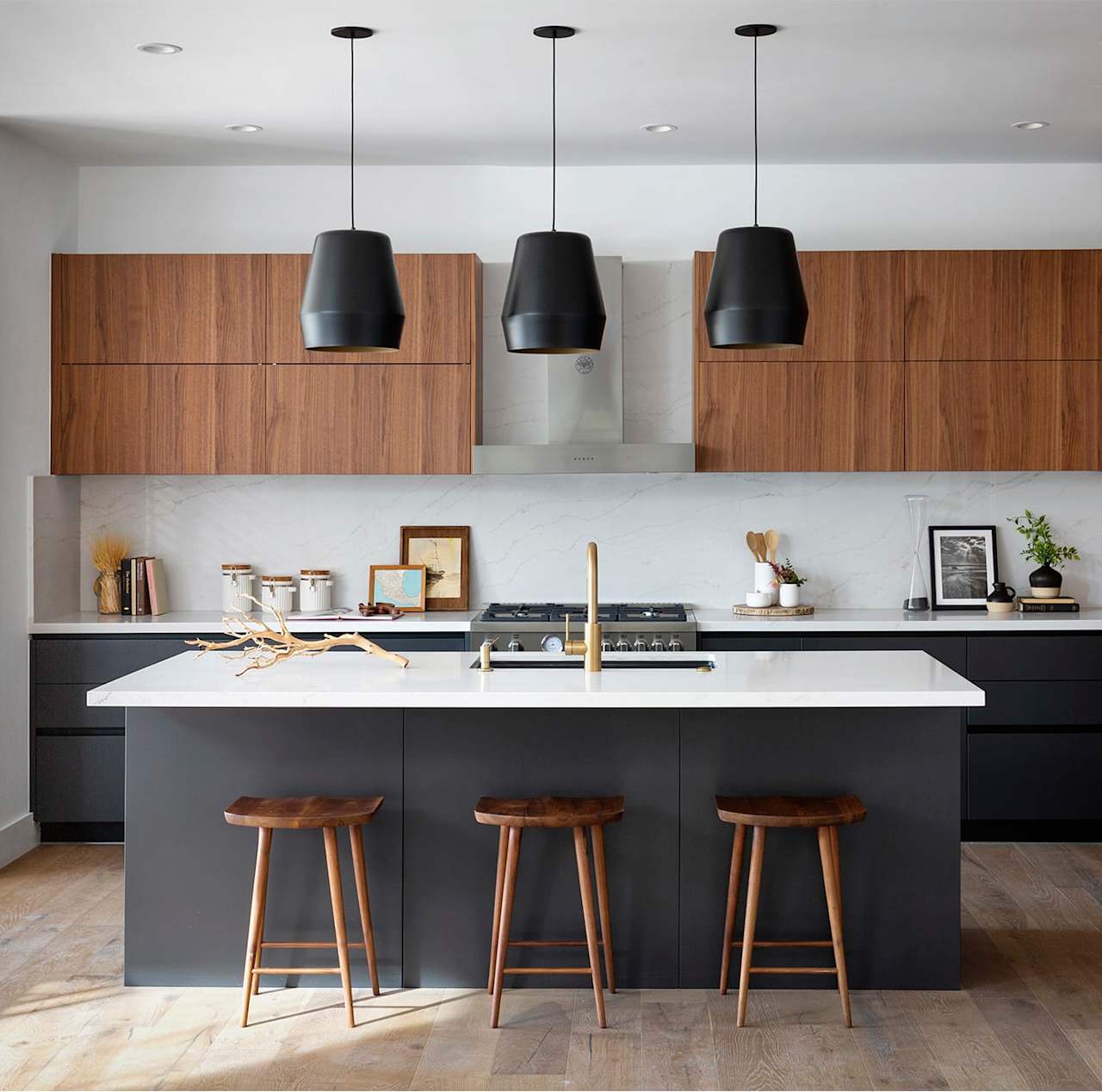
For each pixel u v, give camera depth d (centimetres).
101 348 575
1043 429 567
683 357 605
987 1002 379
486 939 393
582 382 577
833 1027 362
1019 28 409
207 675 396
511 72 452
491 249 602
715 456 573
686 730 390
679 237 600
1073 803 550
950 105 496
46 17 397
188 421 575
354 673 403
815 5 389
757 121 518
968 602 600
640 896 391
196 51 428
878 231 600
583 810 364
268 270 573
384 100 486
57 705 554
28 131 533
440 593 608
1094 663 549
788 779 390
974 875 507
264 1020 369
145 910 395
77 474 578
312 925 393
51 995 388
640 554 611
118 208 602
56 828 562
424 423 574
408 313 573
